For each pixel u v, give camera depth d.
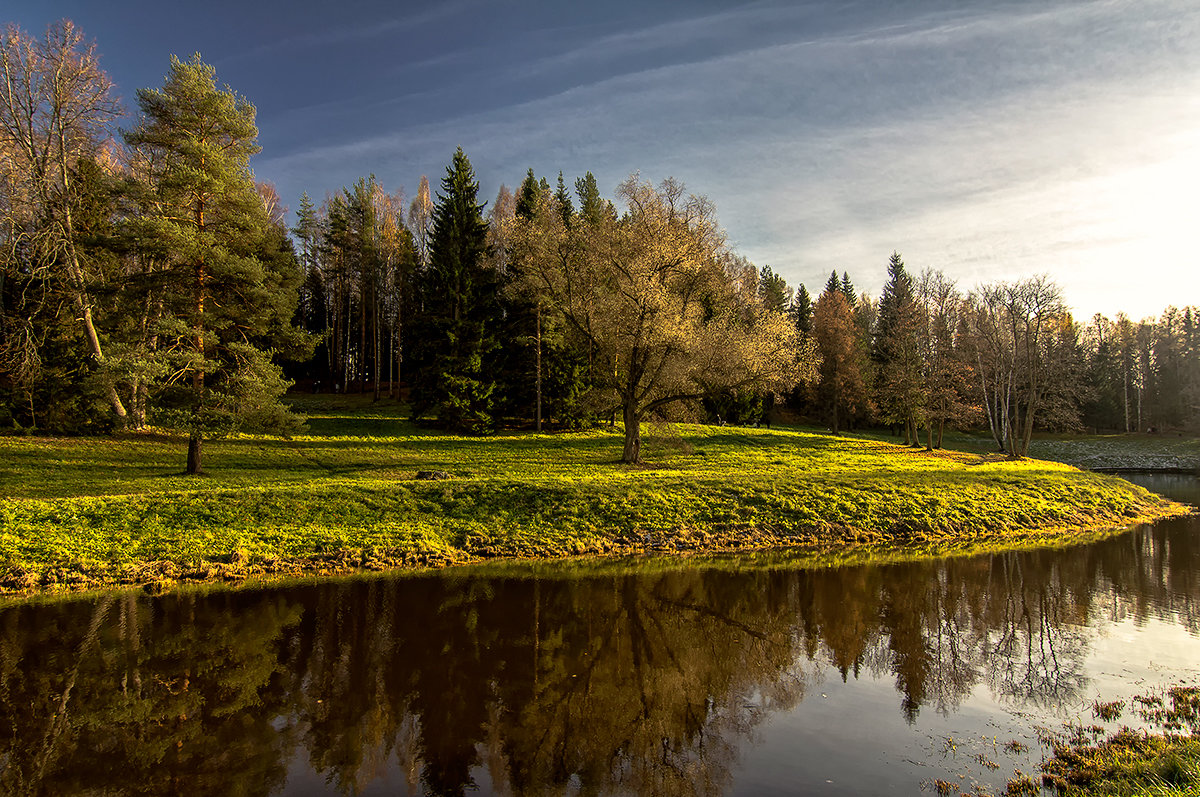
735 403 60.69
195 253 22.11
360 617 12.25
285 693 8.73
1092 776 6.64
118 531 16.55
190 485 22.64
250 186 24.70
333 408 47.12
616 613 12.79
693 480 24.89
